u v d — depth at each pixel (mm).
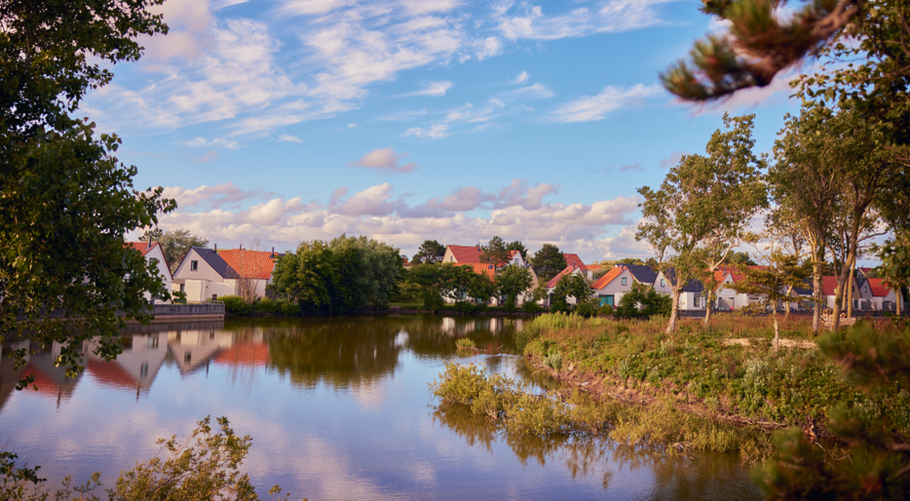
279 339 32781
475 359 26359
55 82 6871
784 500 3070
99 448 11609
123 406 15211
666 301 50469
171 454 11297
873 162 13266
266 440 12875
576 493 10148
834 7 2805
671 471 11320
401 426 14320
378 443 12898
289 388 18531
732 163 23875
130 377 19266
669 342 19547
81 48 7535
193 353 25938
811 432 13055
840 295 18578
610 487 10430
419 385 19656
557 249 94375
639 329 24984
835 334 3346
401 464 11547
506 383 16938
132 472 7262
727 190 24094
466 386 16688
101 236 5988
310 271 53750
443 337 36500
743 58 2920
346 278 59375
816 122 6633
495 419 15000
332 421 14625
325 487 10250
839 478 3049
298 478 10625
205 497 6930
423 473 11062
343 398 17281
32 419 13523
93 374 19312
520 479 10844
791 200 20672
